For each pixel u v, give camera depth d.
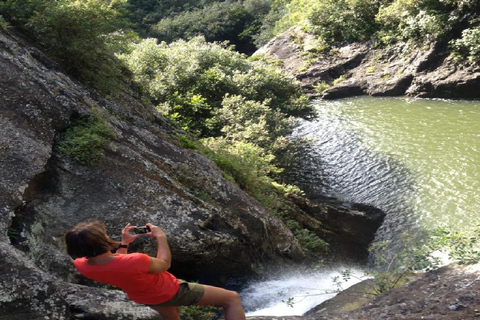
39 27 10.43
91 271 3.39
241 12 65.56
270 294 9.73
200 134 19.77
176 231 8.30
